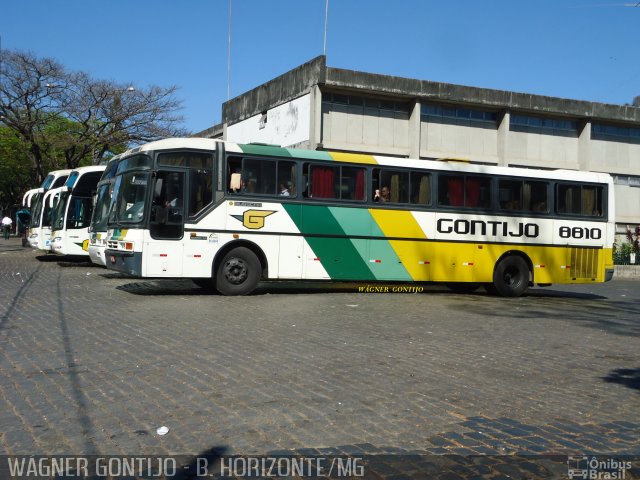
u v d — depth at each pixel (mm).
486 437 5266
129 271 14305
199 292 15578
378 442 5105
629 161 33594
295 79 27812
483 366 7977
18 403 5984
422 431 5391
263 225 15078
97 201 18359
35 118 38938
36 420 5512
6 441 5023
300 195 15430
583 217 18219
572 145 32094
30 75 37438
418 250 16422
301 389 6613
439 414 5883
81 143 39625
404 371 7547
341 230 15719
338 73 26344
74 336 9297
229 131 34312
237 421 5559
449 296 17188
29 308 12086
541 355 8828
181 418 5617
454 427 5516
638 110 32875
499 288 17297
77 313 11531
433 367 7824
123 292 15195
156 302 13359
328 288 17969
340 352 8562
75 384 6656
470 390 6762
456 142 29391
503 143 29844
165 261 14297
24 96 37500
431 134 28859
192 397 6250
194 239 14516
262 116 30812
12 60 36938
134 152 15078
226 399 6199
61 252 22953
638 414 6043
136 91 39844
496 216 17281
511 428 5520
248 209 14969
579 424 5691
